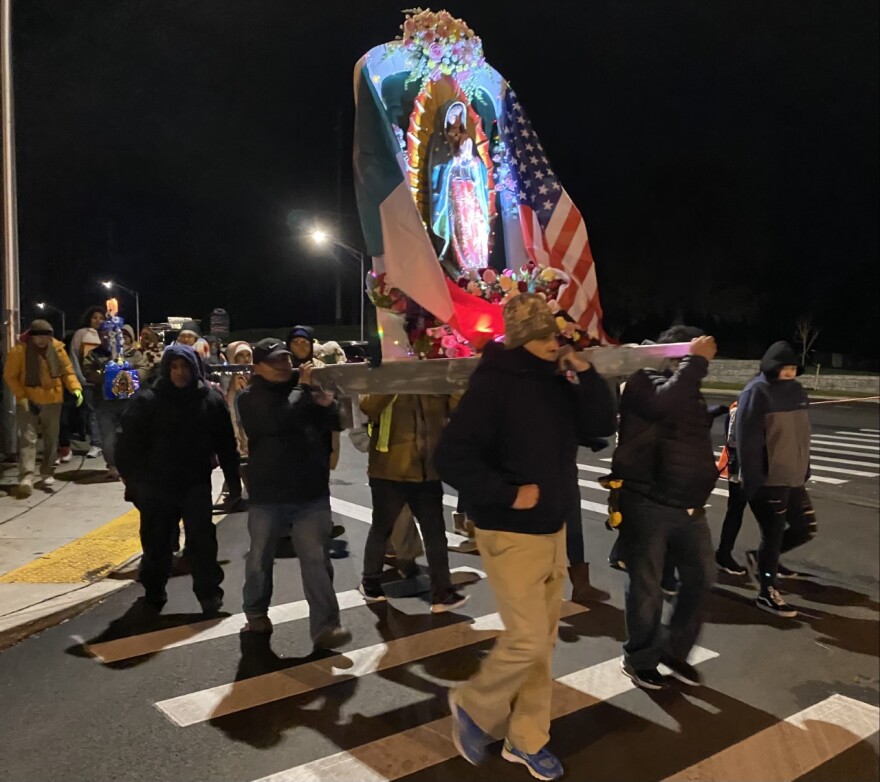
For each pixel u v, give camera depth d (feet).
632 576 12.30
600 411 9.92
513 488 9.32
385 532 16.39
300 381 13.26
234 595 16.88
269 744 10.78
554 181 14.99
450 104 13.84
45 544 19.72
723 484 31.19
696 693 12.54
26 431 25.18
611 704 12.13
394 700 12.12
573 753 10.72
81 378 31.40
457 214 13.85
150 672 13.01
